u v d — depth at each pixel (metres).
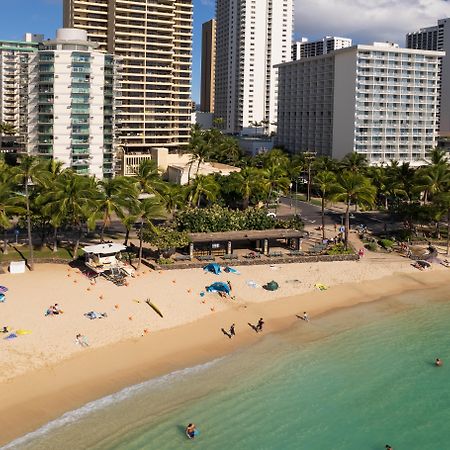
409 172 127.31
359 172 148.12
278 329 67.56
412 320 72.62
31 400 48.69
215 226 96.88
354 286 84.75
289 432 47.41
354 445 46.38
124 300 71.88
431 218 106.38
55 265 85.81
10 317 64.06
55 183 87.88
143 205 86.88
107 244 84.62
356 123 192.75
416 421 50.12
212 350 60.84
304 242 106.06
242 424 47.97
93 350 58.19
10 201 83.88
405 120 198.12
